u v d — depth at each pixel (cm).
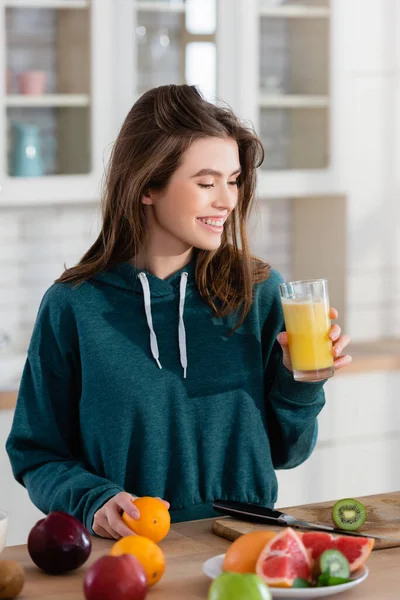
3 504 364
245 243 222
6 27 379
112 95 398
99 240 226
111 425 211
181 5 407
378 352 426
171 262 221
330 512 194
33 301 437
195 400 215
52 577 163
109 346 213
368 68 444
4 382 390
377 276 458
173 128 205
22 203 390
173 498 214
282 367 213
